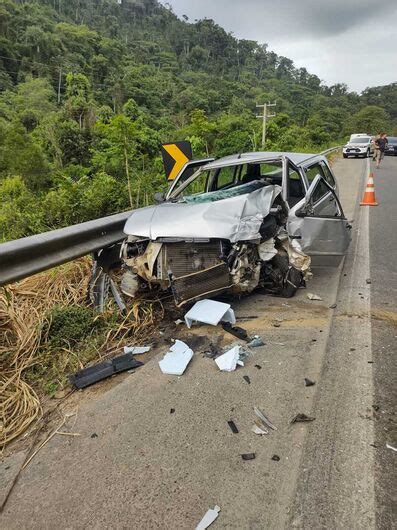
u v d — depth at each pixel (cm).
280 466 234
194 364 348
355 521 198
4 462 255
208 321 397
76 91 7206
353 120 9994
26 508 218
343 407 280
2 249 346
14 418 296
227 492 218
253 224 430
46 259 398
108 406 299
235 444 253
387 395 290
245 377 322
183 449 251
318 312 434
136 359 363
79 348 388
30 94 6938
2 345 395
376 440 248
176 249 418
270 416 276
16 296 472
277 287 482
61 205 850
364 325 397
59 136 3741
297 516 203
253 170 639
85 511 213
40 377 348
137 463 242
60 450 260
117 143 1116
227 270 418
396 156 3022
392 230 792
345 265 592
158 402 299
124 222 523
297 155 607
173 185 582
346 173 1988
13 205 1077
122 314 441
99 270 482
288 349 361
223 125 2252
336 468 229
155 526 201
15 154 3391
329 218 515
